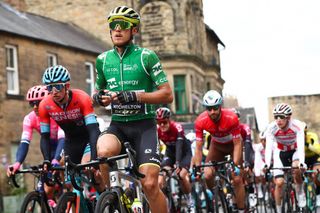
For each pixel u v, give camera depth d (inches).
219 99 351.9
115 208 216.7
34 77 813.2
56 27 1036.5
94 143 249.3
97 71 233.5
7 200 695.1
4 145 740.0
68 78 254.8
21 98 778.8
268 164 392.2
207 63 1437.0
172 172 397.4
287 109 378.9
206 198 386.6
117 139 225.3
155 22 1262.3
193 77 1291.8
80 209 240.8
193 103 1279.5
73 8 1181.7
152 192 220.1
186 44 1269.7
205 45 1424.7
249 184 472.4
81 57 924.0
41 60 829.8
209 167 370.3
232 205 371.2
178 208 401.1
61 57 874.8
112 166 218.7
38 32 866.8
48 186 280.1
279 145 399.5
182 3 1266.0
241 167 360.8
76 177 246.8
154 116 229.5
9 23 818.8
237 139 359.6
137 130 225.6
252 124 2064.5
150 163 219.1
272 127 391.2
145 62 222.2
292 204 398.3
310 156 426.6
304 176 409.4
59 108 261.3
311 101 1892.2
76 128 267.7
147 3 1264.8
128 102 214.7
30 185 740.0
